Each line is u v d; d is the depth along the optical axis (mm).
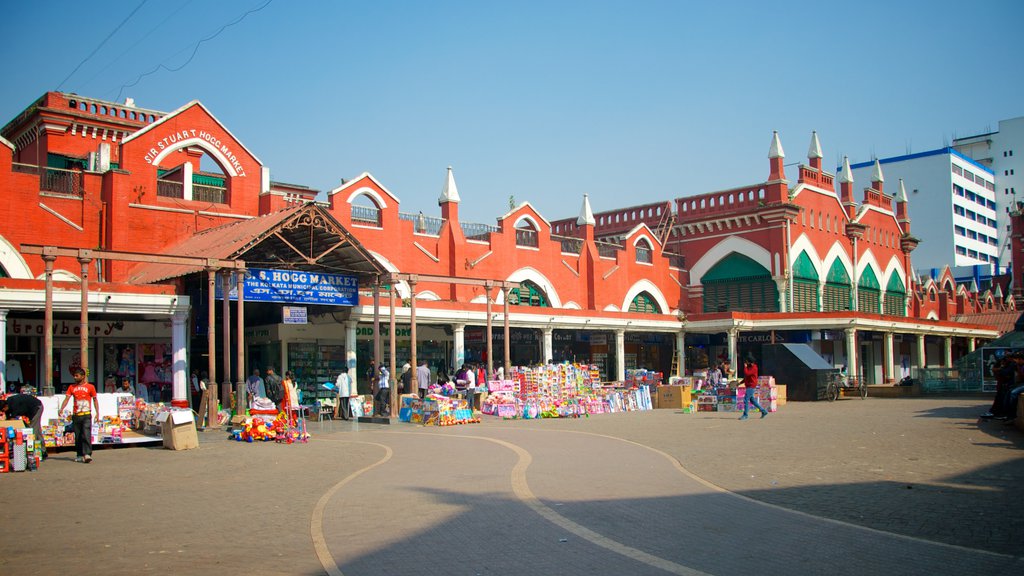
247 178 30922
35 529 9438
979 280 88750
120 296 22297
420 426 23281
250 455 16406
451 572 7355
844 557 7637
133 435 18766
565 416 26375
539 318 34312
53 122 33031
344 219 32719
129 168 27953
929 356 60531
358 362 31141
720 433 19531
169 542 8742
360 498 11109
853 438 17609
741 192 47969
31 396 15852
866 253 55594
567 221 53469
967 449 15219
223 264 22172
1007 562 7398
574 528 8977
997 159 109062
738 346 44125
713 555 7770
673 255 49250
